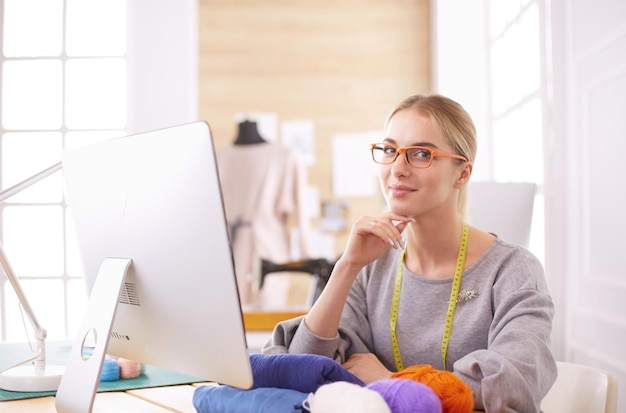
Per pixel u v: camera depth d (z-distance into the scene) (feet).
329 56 13.46
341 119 13.43
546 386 3.64
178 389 4.24
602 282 5.99
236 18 13.47
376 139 13.38
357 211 13.42
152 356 3.67
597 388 4.31
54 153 11.37
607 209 5.88
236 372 3.18
